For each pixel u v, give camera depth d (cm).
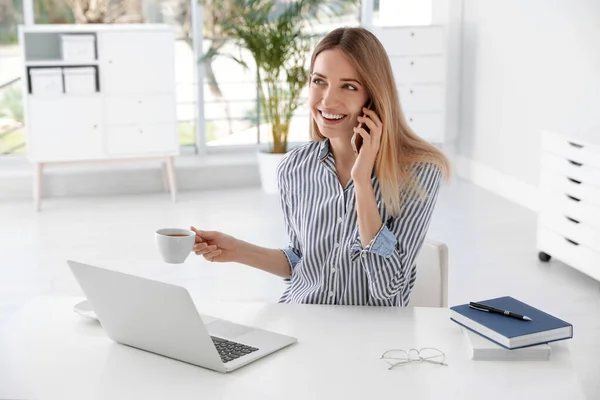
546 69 569
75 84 582
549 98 567
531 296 421
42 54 607
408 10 713
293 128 723
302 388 162
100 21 662
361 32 200
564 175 448
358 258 206
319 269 216
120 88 590
